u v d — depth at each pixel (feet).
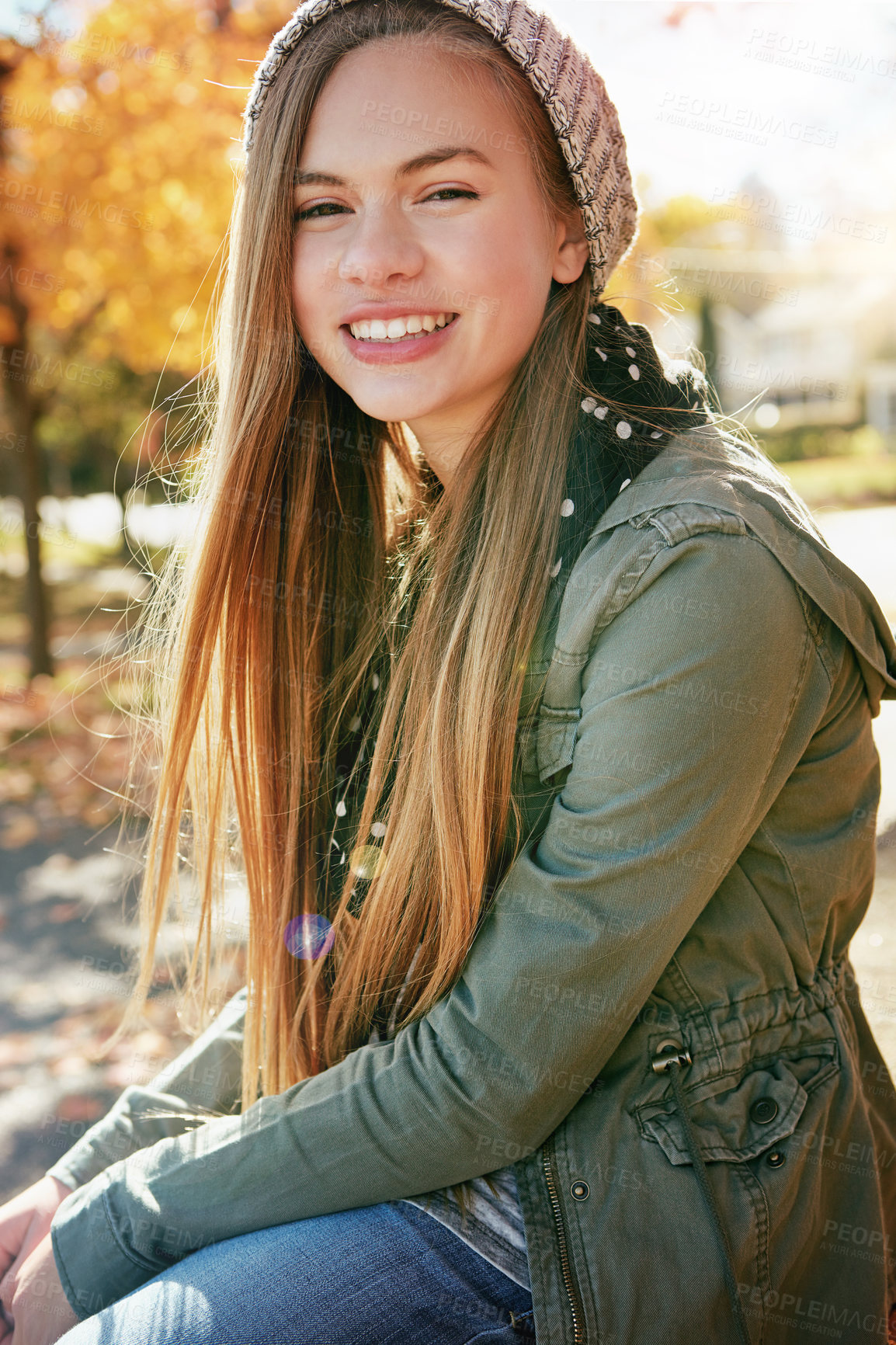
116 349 25.26
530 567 3.84
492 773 3.83
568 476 3.86
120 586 49.26
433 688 4.05
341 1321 3.26
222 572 4.66
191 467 5.29
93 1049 9.32
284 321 4.29
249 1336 3.23
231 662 4.80
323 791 4.92
